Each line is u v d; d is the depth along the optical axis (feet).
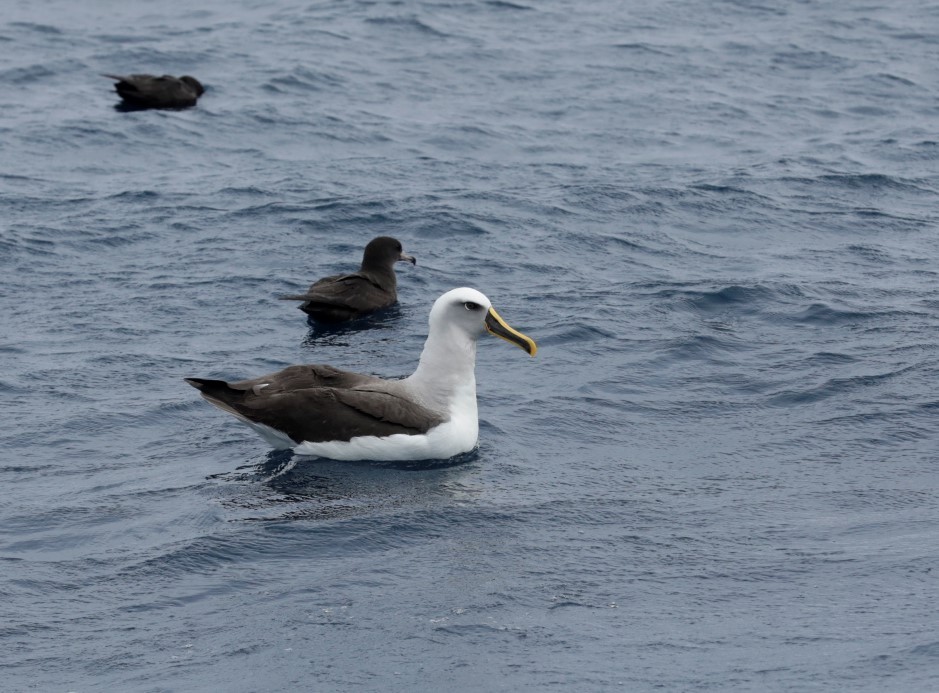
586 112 117.19
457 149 104.94
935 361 60.70
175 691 34.06
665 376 60.13
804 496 47.06
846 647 35.65
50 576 40.55
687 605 38.65
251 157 102.17
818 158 102.99
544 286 74.43
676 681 34.27
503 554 42.34
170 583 40.19
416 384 51.62
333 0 157.17
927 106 120.98
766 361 61.72
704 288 72.18
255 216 86.84
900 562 40.91
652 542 43.24
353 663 35.40
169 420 54.75
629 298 71.41
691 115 116.88
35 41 139.33
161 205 88.84
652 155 104.22
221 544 42.70
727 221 87.30
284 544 42.93
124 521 44.70
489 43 140.67
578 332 65.77
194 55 133.90
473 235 84.02
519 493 47.60
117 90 114.73
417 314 71.46
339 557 42.11
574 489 48.01
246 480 48.47
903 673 34.06
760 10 157.89
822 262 78.59
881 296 71.15
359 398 50.29
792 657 35.24
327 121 111.86
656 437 53.42
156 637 36.91
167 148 103.91
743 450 51.72
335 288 70.95
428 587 39.93
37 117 110.83
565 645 36.29
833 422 54.29
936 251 80.89
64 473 49.21
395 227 85.30
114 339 65.21
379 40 140.77
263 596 39.37
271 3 158.40
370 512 45.62
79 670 35.17
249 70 127.95
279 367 61.93
